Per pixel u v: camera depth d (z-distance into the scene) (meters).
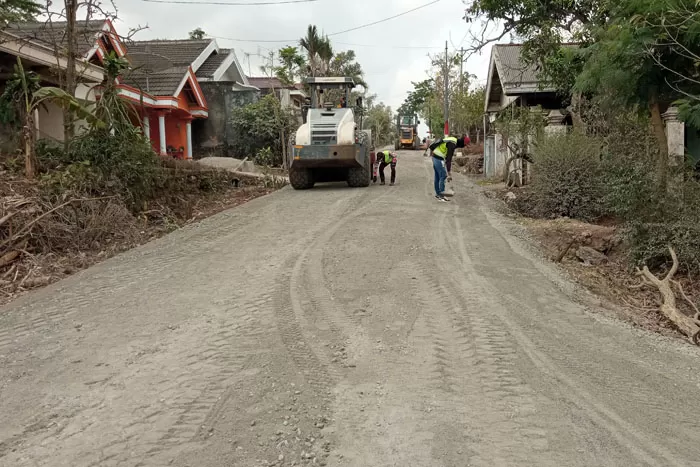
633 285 8.80
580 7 13.99
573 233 10.55
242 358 5.12
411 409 4.30
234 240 9.99
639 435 4.05
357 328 5.89
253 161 25.11
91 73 15.52
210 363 5.02
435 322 6.08
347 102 18.83
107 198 10.92
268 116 25.97
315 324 5.98
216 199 15.15
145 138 12.67
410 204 13.49
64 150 11.83
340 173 17.97
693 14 7.35
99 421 4.08
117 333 5.77
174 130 24.42
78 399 4.41
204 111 24.67
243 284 7.37
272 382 4.67
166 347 5.38
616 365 5.28
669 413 4.41
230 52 29.00
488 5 14.39
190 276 7.82
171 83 21.72
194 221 12.23
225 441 3.83
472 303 6.67
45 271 8.30
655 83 9.35
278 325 5.93
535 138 14.20
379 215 11.91
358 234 10.08
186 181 14.83
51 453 3.70
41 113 15.61
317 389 4.59
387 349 5.39
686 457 3.79
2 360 5.18
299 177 17.00
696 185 9.73
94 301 6.82
